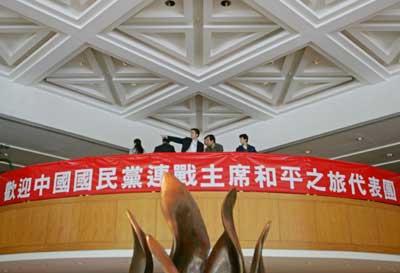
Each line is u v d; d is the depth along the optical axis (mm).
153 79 11164
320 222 6660
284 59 10305
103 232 6496
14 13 8703
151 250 2297
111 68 10625
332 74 10703
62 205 6801
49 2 8344
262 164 6711
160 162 6684
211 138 8336
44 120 11102
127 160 6754
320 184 6824
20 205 7125
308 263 7082
